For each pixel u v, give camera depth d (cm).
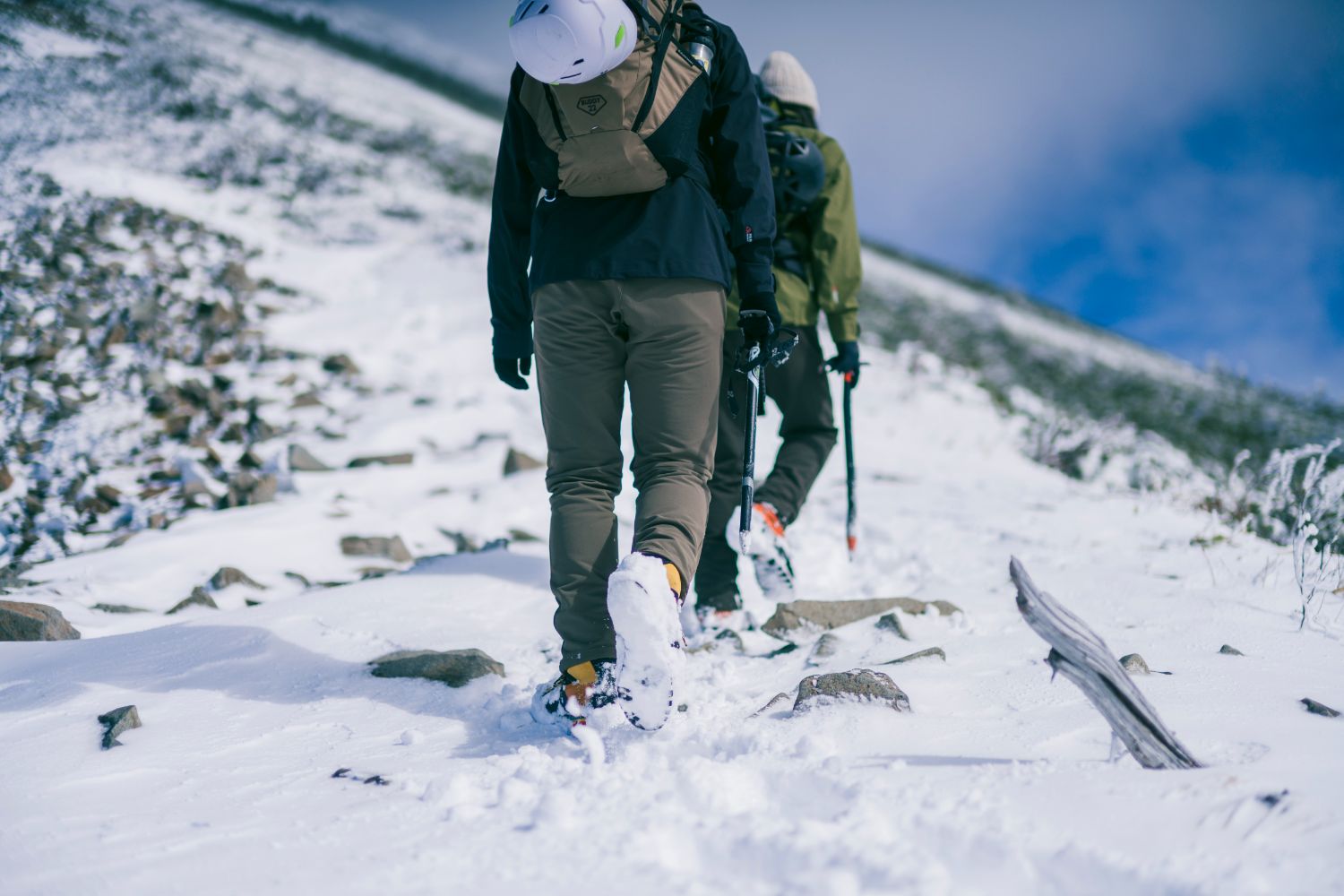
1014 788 173
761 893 149
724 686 272
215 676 278
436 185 2042
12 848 177
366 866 163
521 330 274
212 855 172
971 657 281
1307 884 141
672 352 241
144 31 2702
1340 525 392
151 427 643
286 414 712
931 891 142
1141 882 143
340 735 239
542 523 509
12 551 458
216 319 855
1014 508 546
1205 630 300
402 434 674
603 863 159
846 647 302
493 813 183
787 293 344
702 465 247
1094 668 182
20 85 1811
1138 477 731
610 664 242
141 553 434
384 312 1034
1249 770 181
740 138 247
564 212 246
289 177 1745
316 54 4162
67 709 253
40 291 808
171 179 1473
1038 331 3231
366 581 388
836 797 174
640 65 229
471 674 278
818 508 537
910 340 1859
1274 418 1580
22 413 625
